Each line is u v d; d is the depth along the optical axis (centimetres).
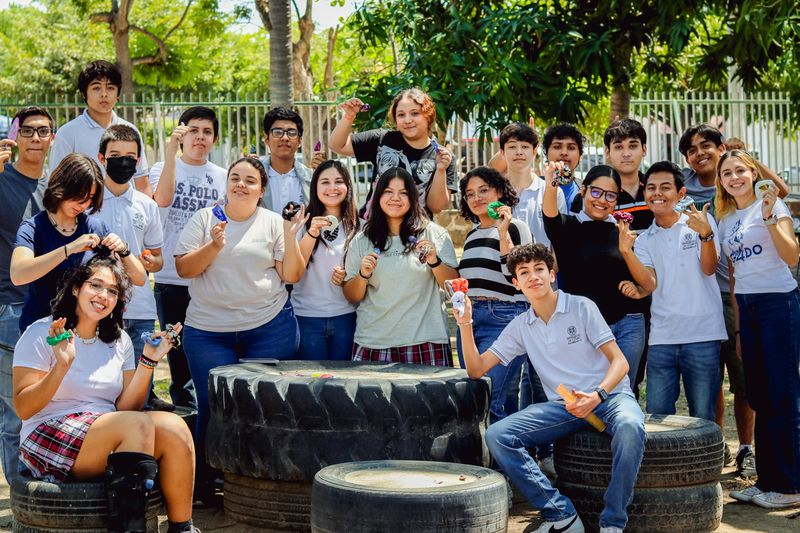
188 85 3491
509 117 1246
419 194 647
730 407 838
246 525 543
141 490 458
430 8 1336
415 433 519
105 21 2566
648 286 572
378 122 1229
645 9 1269
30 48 3581
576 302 529
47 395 468
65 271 518
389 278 605
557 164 583
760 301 577
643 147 645
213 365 590
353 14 1355
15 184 596
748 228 581
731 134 1762
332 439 517
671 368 591
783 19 1169
